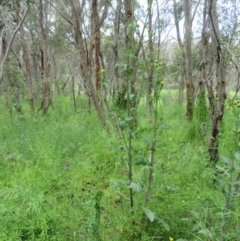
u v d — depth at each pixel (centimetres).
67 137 476
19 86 841
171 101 1071
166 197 264
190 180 323
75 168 362
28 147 434
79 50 540
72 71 1143
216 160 353
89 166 361
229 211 205
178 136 498
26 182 316
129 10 474
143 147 361
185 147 425
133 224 246
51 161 370
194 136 502
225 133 420
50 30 1195
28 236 228
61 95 1051
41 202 252
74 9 529
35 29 1202
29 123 621
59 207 266
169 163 356
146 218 244
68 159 398
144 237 228
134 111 299
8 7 703
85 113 735
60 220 247
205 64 572
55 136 480
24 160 380
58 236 225
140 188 229
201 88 555
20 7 698
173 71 1188
